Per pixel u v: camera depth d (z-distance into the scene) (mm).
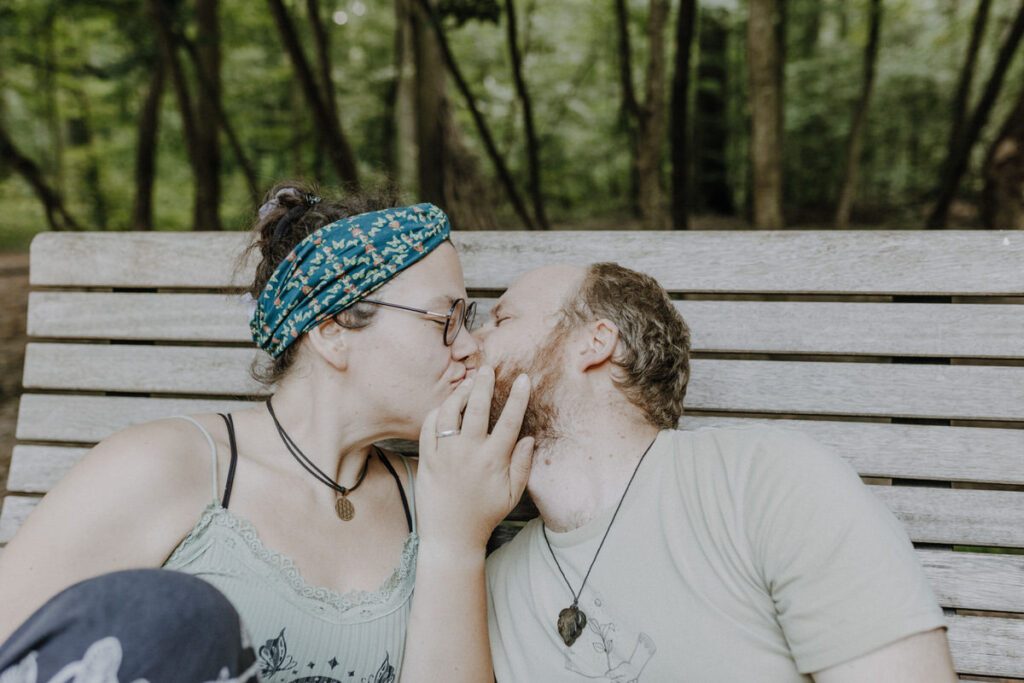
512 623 1362
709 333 1636
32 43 8312
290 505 1237
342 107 10703
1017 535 1492
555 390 1362
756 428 1276
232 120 10141
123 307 1838
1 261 7809
